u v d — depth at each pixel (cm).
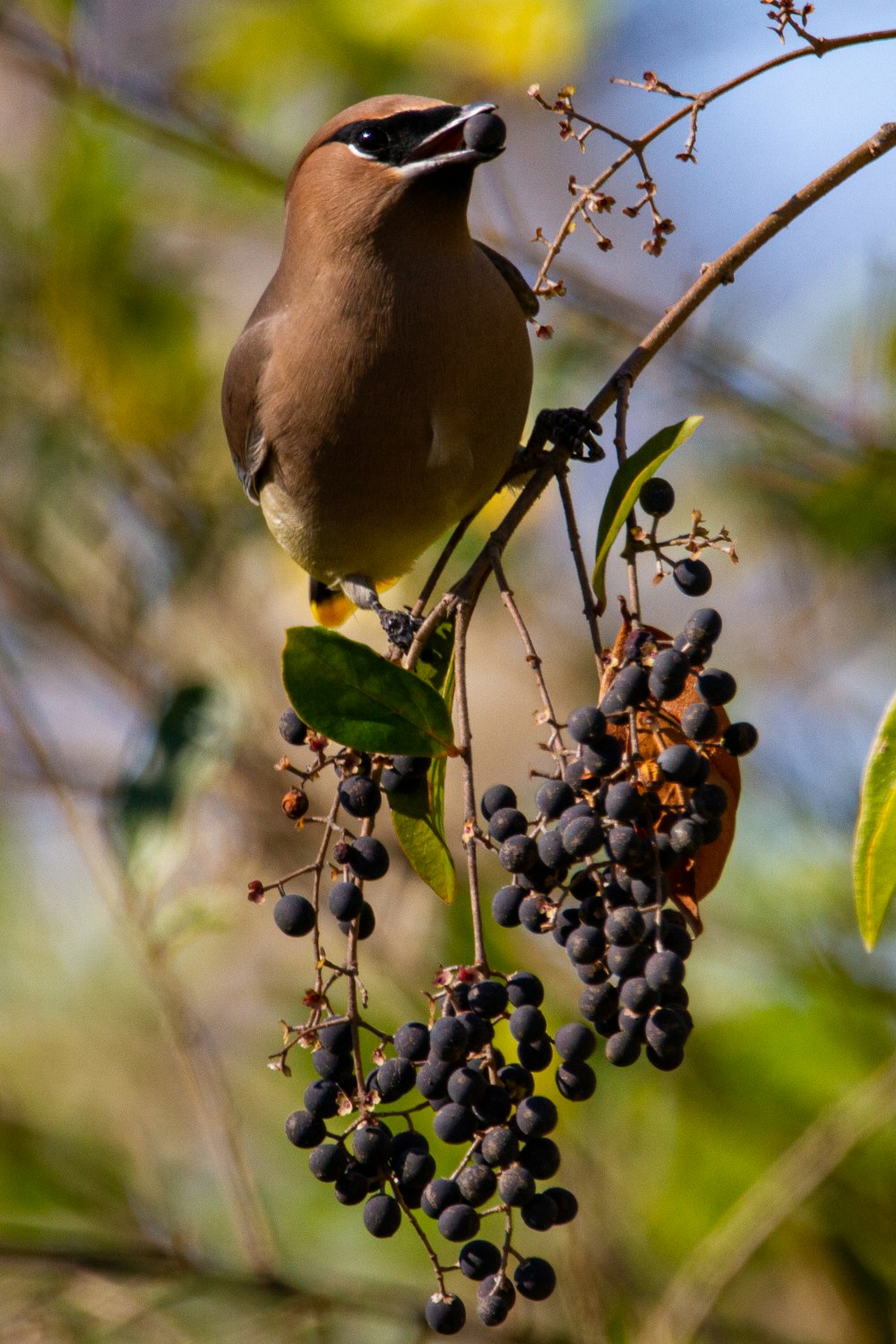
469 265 804
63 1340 935
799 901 1023
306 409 834
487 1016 538
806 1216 958
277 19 1137
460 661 593
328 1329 967
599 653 584
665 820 561
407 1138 551
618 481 616
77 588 1229
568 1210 538
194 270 1199
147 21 1180
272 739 1145
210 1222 1086
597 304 1089
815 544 1116
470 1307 960
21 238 1167
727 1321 945
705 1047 989
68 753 1330
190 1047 963
